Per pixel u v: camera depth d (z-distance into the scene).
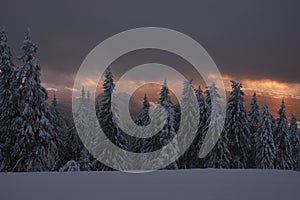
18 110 23.89
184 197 6.98
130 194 7.26
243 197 7.06
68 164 20.45
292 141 41.69
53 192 7.49
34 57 22.61
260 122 34.38
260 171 12.25
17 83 23.25
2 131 23.77
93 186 8.22
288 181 9.61
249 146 33.81
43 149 22.36
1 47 24.09
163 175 10.42
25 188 7.99
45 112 23.23
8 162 23.77
